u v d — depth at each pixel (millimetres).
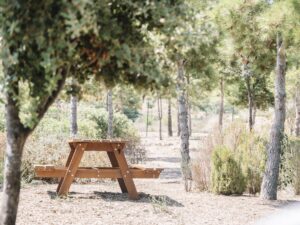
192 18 4164
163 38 4312
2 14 3734
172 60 4457
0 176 10812
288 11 9188
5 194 4355
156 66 4125
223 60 18391
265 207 9594
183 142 13594
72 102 15438
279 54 10516
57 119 22141
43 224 7254
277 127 10672
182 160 13539
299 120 21078
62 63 3820
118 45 3869
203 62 13633
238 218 8422
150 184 12758
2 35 3795
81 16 3637
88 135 19578
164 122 69062
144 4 3895
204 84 20109
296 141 12352
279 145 10695
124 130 24734
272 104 26844
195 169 11836
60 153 12641
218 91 32656
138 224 7539
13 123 4227
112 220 7758
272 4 10266
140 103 38500
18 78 3986
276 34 10672
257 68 15062
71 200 9359
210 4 4297
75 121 15492
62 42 3662
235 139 12484
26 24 3674
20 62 3910
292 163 12102
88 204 9023
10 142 4270
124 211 8508
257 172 11508
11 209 4359
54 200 9273
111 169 9883
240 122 12977
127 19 4039
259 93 26344
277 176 10695
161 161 21672
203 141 12469
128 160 19125
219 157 11211
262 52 13141
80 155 9734
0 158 11672
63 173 9711
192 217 8320
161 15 3939
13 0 3645
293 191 12305
